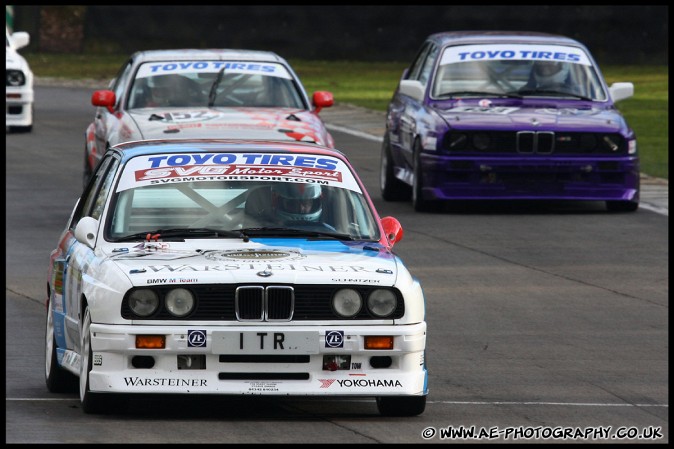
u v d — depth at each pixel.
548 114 65.69
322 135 57.03
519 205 69.81
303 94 61.62
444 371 37.47
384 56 181.00
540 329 43.19
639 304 47.25
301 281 30.25
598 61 171.50
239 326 29.97
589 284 50.44
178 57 62.41
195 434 29.23
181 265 30.78
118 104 61.38
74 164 83.56
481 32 73.56
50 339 35.34
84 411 31.23
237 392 29.91
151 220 33.50
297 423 30.75
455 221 64.00
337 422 30.97
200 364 30.05
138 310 30.03
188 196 34.03
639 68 164.50
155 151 35.41
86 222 33.22
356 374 30.34
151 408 32.44
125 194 34.06
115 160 35.75
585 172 65.00
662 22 170.00
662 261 55.03
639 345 41.19
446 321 44.19
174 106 60.03
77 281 32.62
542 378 36.72
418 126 66.62
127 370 30.00
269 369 30.06
